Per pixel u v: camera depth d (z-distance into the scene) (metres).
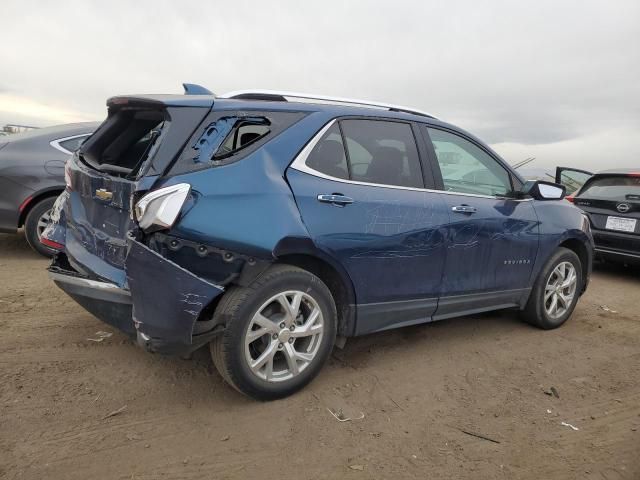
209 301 2.62
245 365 2.85
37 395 2.98
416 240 3.48
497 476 2.51
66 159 5.95
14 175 5.68
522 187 4.37
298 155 3.08
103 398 3.00
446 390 3.40
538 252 4.43
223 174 2.79
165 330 2.62
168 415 2.87
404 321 3.65
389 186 3.44
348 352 3.90
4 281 5.07
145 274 2.55
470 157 4.10
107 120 3.52
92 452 2.50
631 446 2.84
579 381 3.67
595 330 4.86
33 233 5.92
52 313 4.27
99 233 3.08
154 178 2.65
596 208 7.36
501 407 3.22
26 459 2.41
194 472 2.41
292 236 2.88
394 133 3.61
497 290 4.18
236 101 3.06
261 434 2.74
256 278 2.83
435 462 2.59
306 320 3.10
